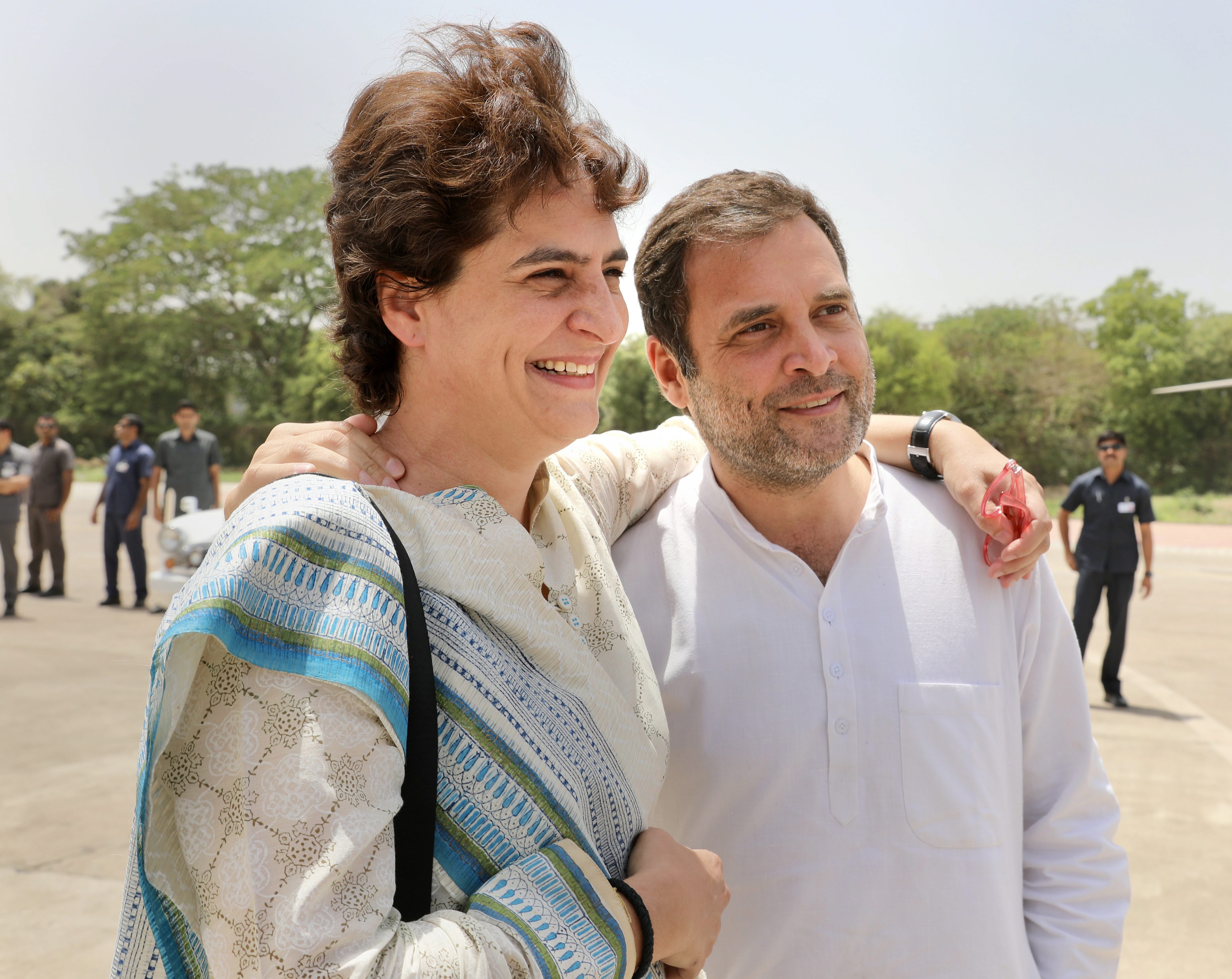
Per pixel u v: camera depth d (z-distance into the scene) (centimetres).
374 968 73
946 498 160
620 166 108
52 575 1197
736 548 155
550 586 113
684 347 153
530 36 109
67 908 343
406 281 104
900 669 146
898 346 4775
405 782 83
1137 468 4525
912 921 139
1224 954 323
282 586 82
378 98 105
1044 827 154
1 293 5591
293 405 5028
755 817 145
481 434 108
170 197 5203
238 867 75
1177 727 599
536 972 79
